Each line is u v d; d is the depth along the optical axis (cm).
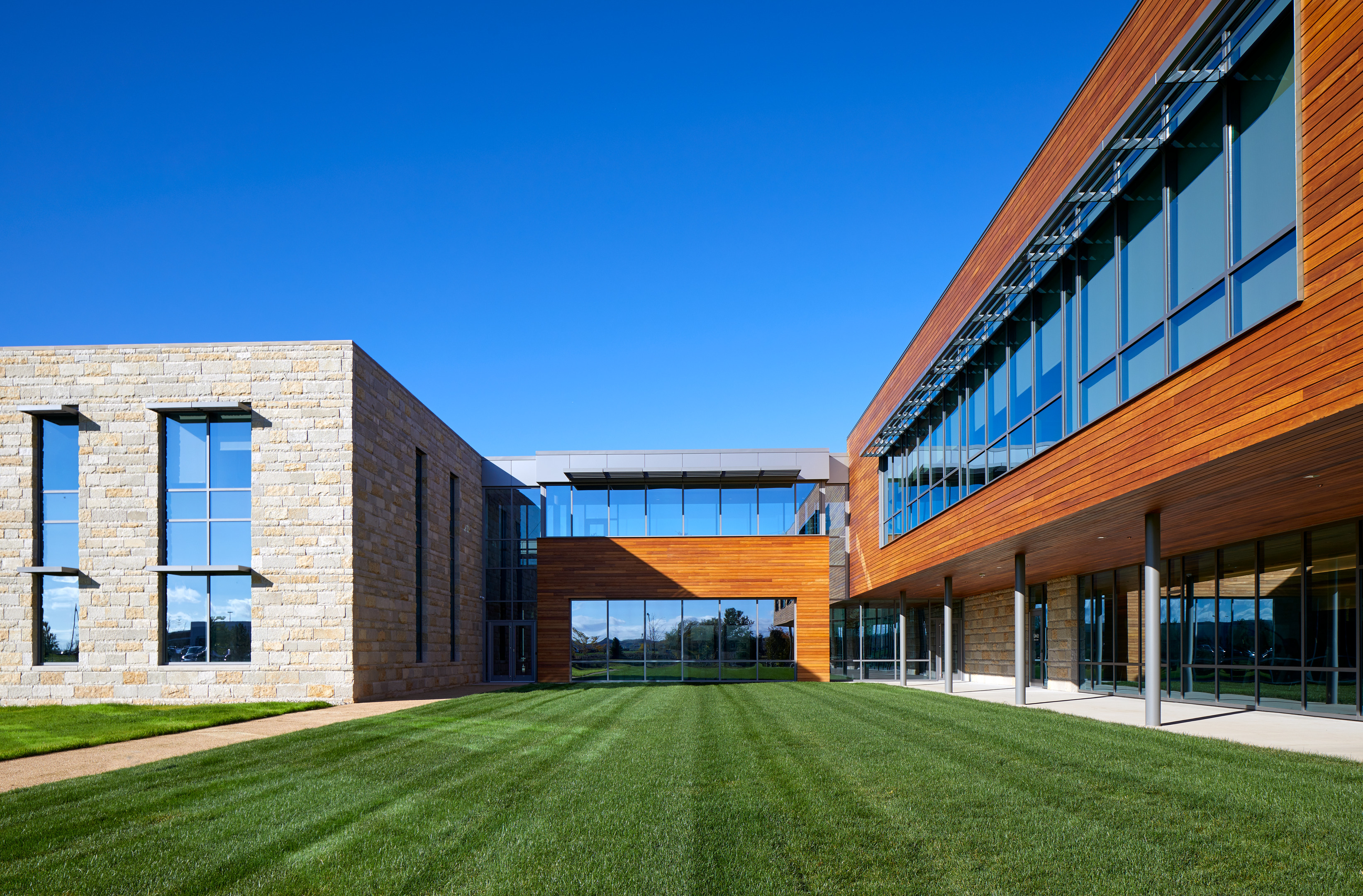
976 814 691
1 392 1945
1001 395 1595
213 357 1941
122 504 1912
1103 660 2145
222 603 1898
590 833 652
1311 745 1037
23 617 1900
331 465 1900
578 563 2905
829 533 2975
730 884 535
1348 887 511
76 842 645
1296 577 1455
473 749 1076
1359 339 687
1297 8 767
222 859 598
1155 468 1014
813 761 952
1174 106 961
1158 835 622
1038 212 1296
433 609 2439
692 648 2862
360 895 525
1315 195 741
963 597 3094
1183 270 980
